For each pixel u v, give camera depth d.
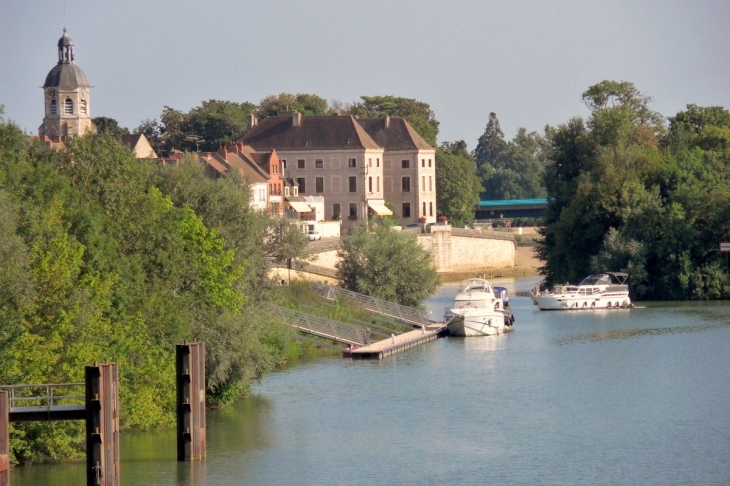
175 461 92.12
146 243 106.19
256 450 97.12
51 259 90.94
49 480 86.44
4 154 103.75
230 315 110.38
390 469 91.81
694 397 118.19
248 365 114.06
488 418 109.88
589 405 115.25
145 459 92.75
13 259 86.38
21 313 87.06
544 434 103.12
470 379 130.75
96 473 78.75
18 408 80.12
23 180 100.81
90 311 90.88
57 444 89.50
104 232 102.38
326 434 103.38
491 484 87.94
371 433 103.69
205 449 92.44
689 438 100.88
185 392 90.81
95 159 109.94
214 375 108.44
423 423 107.69
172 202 117.62
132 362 97.12
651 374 131.75
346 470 91.62
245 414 111.50
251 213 127.94
